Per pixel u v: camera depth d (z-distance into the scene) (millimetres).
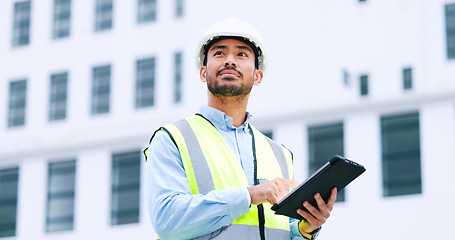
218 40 2412
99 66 17375
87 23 17609
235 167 2309
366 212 14961
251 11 16016
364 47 15328
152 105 16766
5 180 17609
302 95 15438
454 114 14680
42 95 17578
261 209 2273
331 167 2078
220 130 2381
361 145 15031
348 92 15273
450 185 14609
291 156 2537
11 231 17375
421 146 14797
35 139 17484
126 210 16703
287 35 15688
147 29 17109
